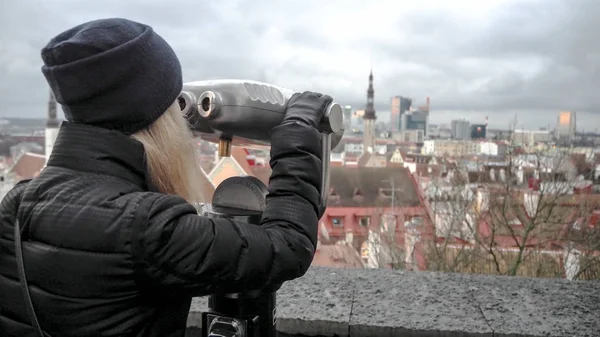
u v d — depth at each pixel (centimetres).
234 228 85
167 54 88
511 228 1134
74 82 81
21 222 84
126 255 78
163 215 79
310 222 93
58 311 80
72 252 79
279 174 96
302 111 106
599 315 167
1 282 87
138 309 81
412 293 186
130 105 83
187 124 97
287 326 170
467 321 163
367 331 164
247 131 113
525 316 166
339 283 196
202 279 81
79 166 84
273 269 86
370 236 1627
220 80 112
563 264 1023
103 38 82
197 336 183
